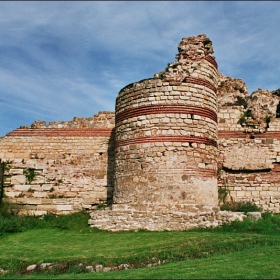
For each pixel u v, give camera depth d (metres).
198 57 15.95
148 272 8.70
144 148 14.89
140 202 14.57
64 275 9.03
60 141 20.08
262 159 18.11
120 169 15.66
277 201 17.69
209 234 12.54
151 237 12.74
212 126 15.60
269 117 18.83
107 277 8.26
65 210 19.19
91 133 20.03
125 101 16.05
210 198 14.71
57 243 13.36
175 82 15.22
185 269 8.81
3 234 15.62
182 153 14.58
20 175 19.77
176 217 14.05
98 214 15.44
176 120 14.88
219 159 18.14
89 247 12.16
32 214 19.23
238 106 18.95
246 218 13.97
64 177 19.61
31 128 20.38
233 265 9.05
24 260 10.87
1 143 20.20
